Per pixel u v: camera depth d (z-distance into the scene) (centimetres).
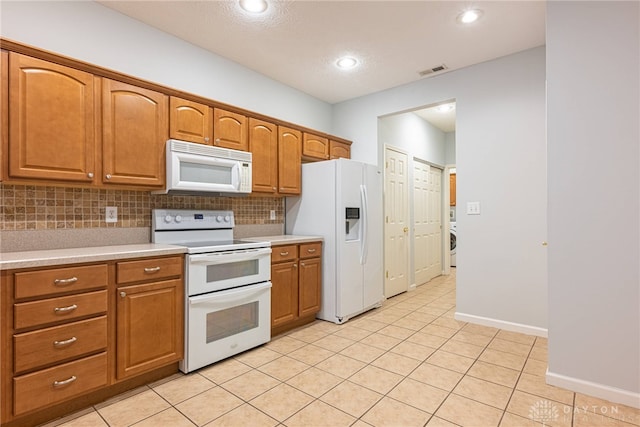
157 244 247
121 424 170
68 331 173
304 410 183
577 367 202
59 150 190
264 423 171
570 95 204
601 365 195
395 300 424
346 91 399
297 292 313
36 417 167
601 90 195
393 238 446
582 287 200
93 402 187
